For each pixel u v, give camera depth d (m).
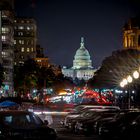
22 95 174.12
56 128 50.25
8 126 21.34
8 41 178.00
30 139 20.66
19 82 176.00
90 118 41.78
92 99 111.38
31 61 175.38
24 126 21.58
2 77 133.12
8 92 171.50
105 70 145.88
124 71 125.75
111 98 113.50
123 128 30.61
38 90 172.75
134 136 28.89
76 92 122.44
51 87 180.38
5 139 20.59
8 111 22.95
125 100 89.00
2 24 177.00
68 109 90.94
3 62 174.50
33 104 93.06
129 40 185.50
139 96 87.38
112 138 32.38
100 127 35.03
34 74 172.12
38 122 22.36
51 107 96.12
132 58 141.00
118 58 144.00
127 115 32.69
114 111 41.16
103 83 141.62
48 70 179.12
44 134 21.12
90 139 35.91
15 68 192.75
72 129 43.78
